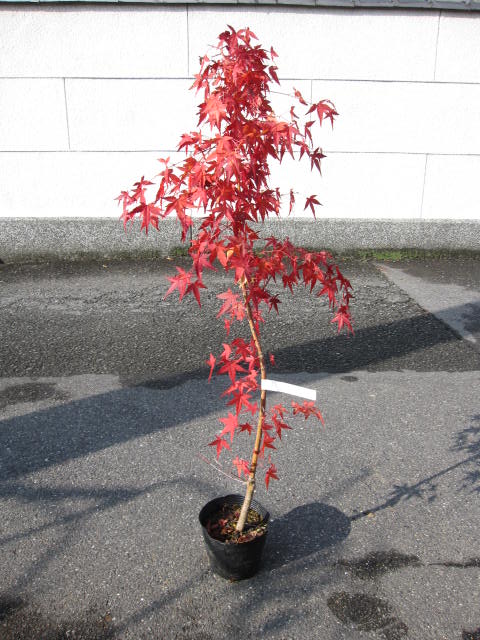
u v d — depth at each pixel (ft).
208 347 16.31
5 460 11.25
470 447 11.84
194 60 22.52
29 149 23.13
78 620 7.89
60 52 22.26
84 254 23.97
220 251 7.08
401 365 15.46
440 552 9.14
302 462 11.31
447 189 24.36
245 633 7.72
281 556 9.02
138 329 17.43
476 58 22.97
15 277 22.07
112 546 9.18
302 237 24.18
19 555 8.99
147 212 7.16
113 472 10.94
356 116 23.41
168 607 8.09
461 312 19.03
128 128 23.09
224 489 10.51
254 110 7.72
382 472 11.05
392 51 22.80
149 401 13.48
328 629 7.79
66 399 13.52
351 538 9.41
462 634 7.73
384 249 24.48
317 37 22.58
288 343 16.71
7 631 7.72
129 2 21.76
